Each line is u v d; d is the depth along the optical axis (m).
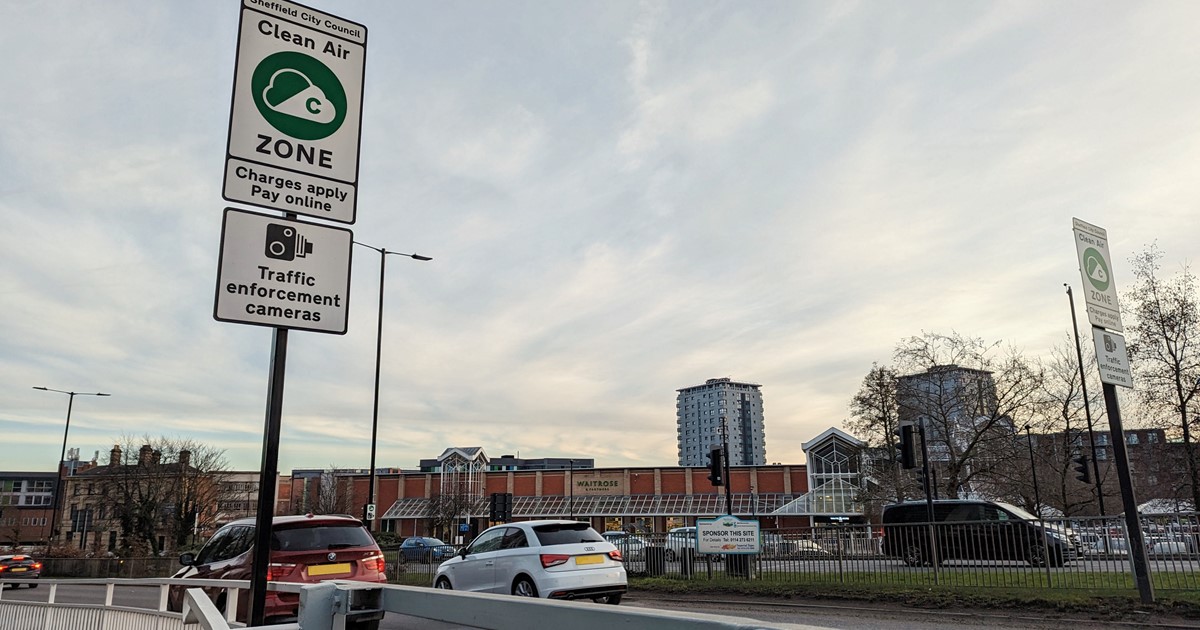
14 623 10.54
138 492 45.44
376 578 9.67
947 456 39.84
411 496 75.25
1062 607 11.03
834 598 13.47
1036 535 12.68
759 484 69.06
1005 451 36.09
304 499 76.69
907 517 20.50
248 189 4.84
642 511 70.50
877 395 41.47
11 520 80.69
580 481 73.62
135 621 7.95
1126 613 10.48
